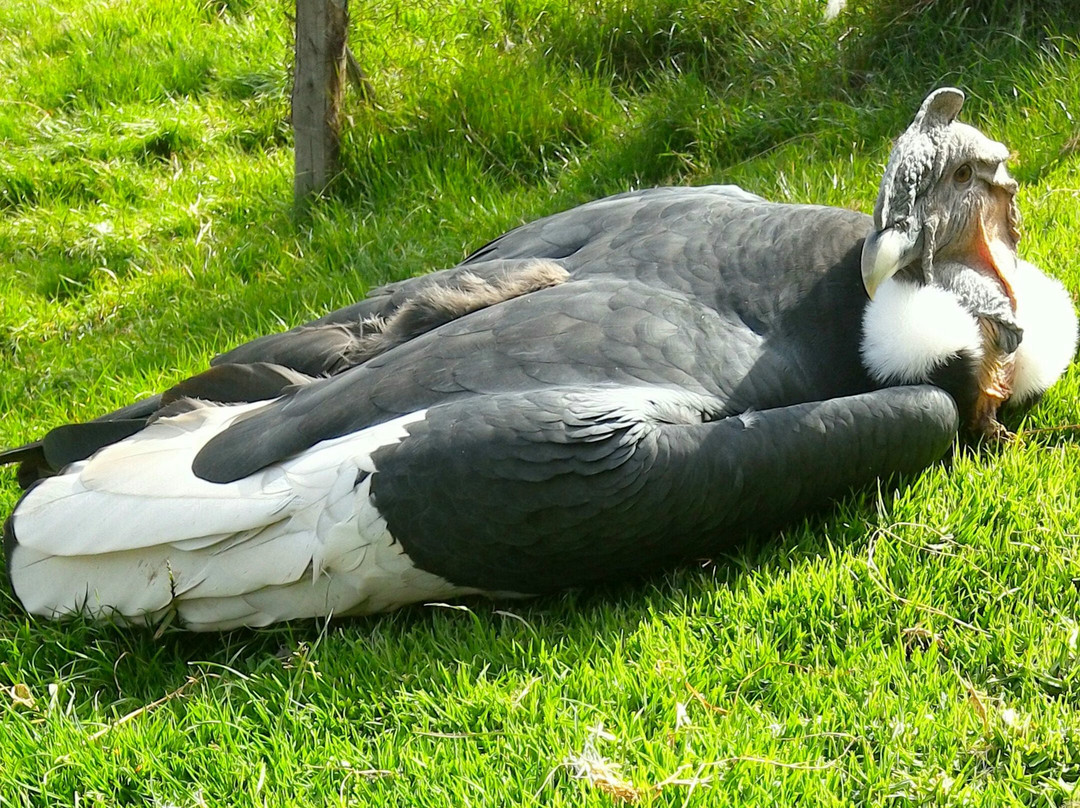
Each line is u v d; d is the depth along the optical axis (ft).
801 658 20.22
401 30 45.52
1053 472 23.31
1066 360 25.03
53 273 38.58
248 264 37.96
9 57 50.29
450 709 19.66
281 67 47.19
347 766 18.92
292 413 22.12
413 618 22.25
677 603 21.15
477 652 20.80
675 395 21.52
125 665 22.03
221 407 23.43
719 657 20.11
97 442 23.84
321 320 25.90
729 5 44.27
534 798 17.85
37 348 35.22
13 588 22.65
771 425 21.09
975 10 40.09
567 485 20.26
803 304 23.34
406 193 39.81
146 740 19.83
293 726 19.90
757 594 21.04
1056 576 21.02
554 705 19.38
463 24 46.32
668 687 19.51
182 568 21.47
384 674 20.61
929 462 22.47
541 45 44.78
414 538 20.76
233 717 20.20
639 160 39.70
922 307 22.75
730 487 20.68
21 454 24.64
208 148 44.91
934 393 22.27
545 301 22.77
